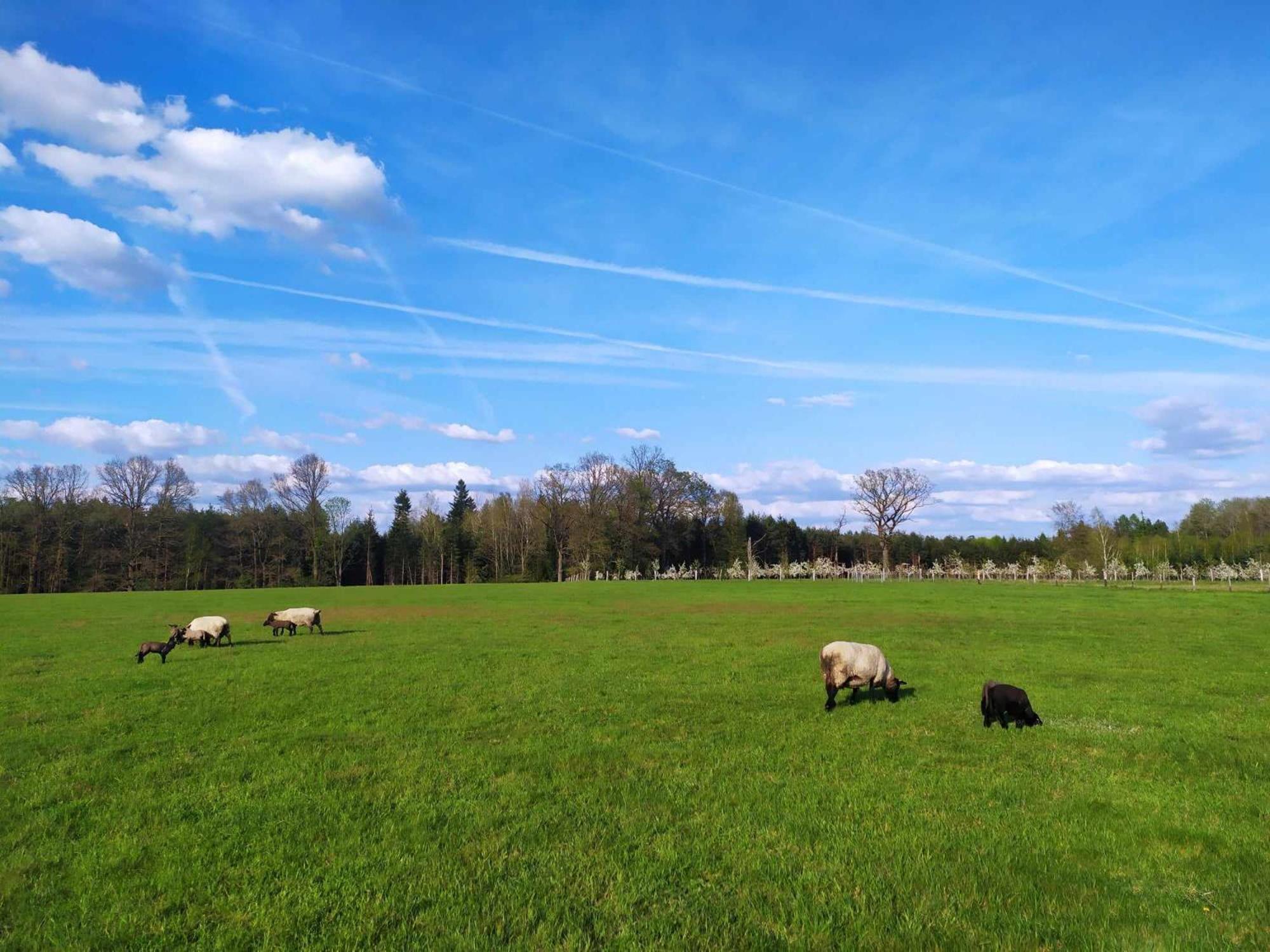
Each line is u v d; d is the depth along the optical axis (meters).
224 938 7.33
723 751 13.93
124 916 7.82
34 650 30.17
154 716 17.23
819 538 163.62
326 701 18.81
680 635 33.75
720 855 9.20
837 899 8.02
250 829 10.14
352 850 9.40
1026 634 33.09
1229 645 29.11
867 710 17.59
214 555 114.44
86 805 11.18
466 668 24.28
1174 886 8.35
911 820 10.33
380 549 132.38
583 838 9.70
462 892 8.22
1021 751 13.88
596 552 121.81
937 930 7.38
